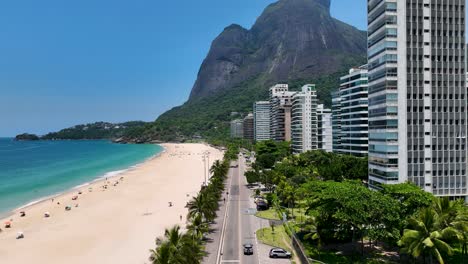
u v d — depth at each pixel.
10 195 143.50
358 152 165.50
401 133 94.38
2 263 70.75
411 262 59.47
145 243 81.00
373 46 101.88
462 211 56.19
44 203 127.50
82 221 101.31
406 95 94.38
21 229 94.12
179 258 46.31
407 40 94.69
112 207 118.81
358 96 164.38
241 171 192.88
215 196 96.12
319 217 65.06
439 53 95.56
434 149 95.44
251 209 102.50
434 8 95.56
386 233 58.75
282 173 127.81
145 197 135.38
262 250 69.75
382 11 96.19
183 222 97.62
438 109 95.50
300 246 64.88
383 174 96.31
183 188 154.25
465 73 96.00
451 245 61.16
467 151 96.25
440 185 95.69
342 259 62.06
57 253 75.69
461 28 96.19
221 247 71.56
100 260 71.38
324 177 131.12
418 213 58.16
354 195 60.69
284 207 100.50
